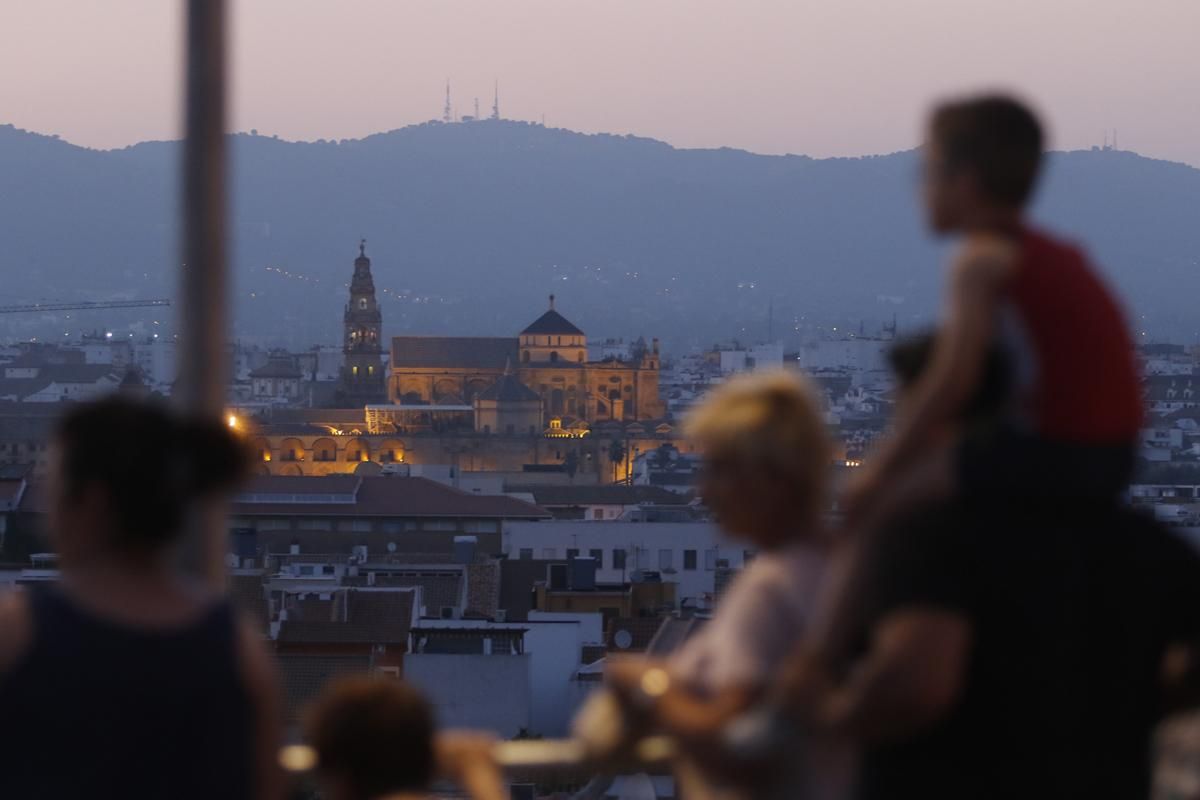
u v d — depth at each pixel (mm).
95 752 16703
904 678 15492
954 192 17078
